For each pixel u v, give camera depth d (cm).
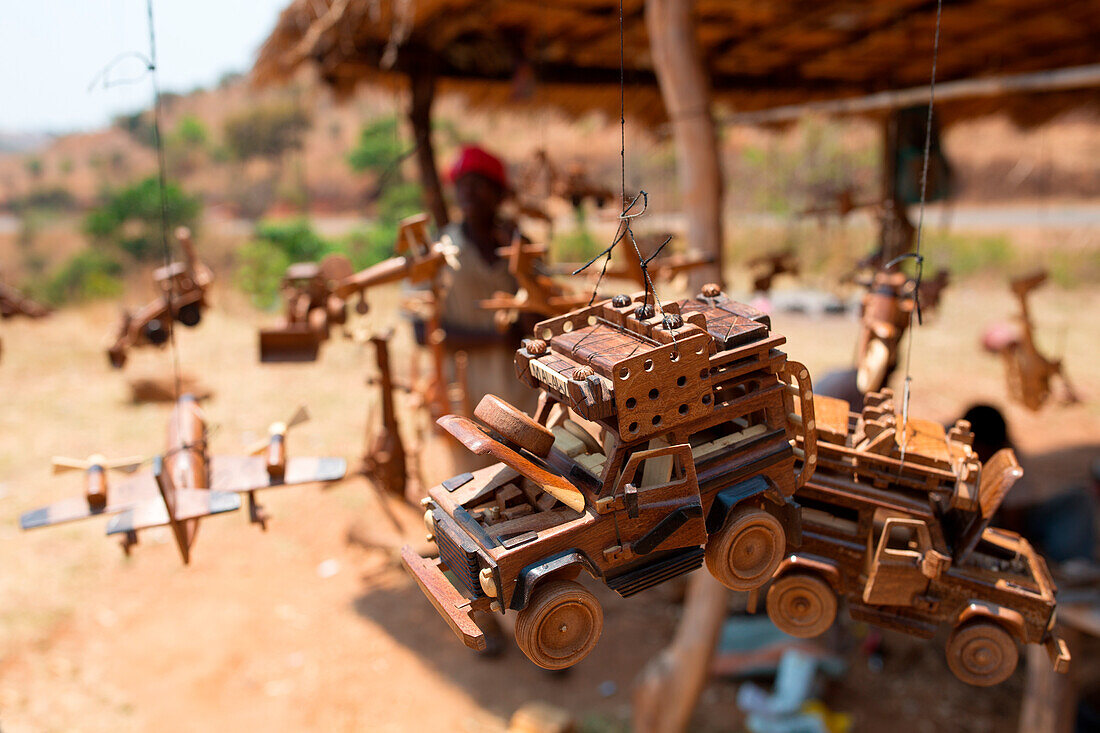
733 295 1239
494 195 435
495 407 132
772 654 546
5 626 570
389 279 274
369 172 2255
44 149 2859
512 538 121
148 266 1659
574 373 125
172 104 2556
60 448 857
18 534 697
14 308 381
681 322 127
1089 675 539
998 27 513
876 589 148
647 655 578
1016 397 426
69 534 705
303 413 199
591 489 126
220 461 194
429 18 508
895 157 347
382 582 636
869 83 684
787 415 139
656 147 713
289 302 306
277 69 578
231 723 495
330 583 633
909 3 466
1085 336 1227
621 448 124
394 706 514
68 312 1494
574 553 121
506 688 534
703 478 131
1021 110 680
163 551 680
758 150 1435
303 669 543
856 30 531
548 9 482
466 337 430
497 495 131
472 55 589
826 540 154
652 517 126
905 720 518
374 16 471
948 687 549
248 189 2367
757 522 135
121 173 2411
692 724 515
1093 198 2173
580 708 517
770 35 538
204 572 648
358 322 310
